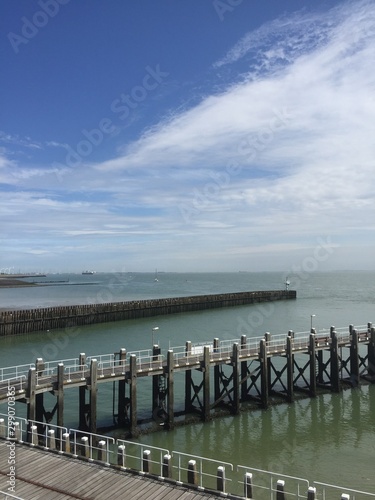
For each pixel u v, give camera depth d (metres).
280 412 41.28
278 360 59.44
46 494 19.30
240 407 41.47
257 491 26.89
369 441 35.22
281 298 162.88
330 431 37.09
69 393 46.12
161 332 86.62
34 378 31.33
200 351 41.94
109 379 34.62
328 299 169.50
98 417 39.25
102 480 20.55
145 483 20.27
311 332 48.62
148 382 50.03
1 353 66.25
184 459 31.58
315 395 44.91
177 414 39.22
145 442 34.38
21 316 82.56
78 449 31.19
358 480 28.77
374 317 111.50
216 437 35.59
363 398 45.12
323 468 30.52
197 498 18.97
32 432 24.75
